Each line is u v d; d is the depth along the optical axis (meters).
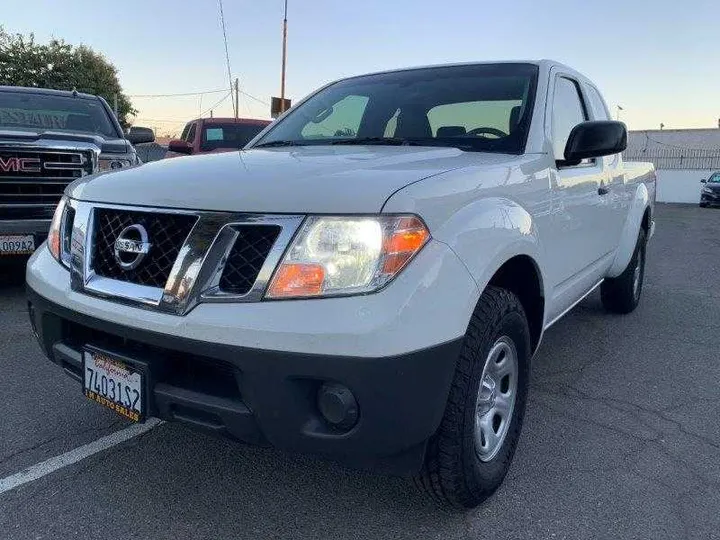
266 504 2.54
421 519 2.46
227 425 2.08
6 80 29.50
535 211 2.80
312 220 1.98
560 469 2.84
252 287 1.99
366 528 2.40
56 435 3.09
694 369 4.18
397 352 1.90
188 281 2.06
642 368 4.19
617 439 3.14
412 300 1.95
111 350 2.29
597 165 3.85
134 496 2.58
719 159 43.88
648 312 5.71
